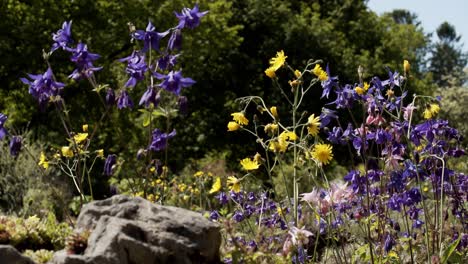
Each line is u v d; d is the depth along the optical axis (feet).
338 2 94.02
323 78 12.80
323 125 12.60
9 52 58.39
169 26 64.59
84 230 10.39
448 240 14.43
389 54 92.02
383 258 12.73
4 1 59.26
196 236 10.35
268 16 78.95
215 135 74.02
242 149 72.79
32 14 59.16
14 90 60.59
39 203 28.53
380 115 12.94
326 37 78.84
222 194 16.02
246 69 76.89
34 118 60.34
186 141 73.31
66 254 9.61
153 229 10.16
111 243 9.61
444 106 79.25
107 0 63.36
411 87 86.12
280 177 38.58
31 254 10.24
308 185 29.35
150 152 13.15
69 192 32.01
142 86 60.03
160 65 11.53
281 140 11.98
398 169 13.12
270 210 16.11
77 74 12.03
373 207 13.65
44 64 58.65
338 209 13.65
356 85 13.10
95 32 62.69
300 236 9.69
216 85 77.66
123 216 10.46
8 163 31.83
